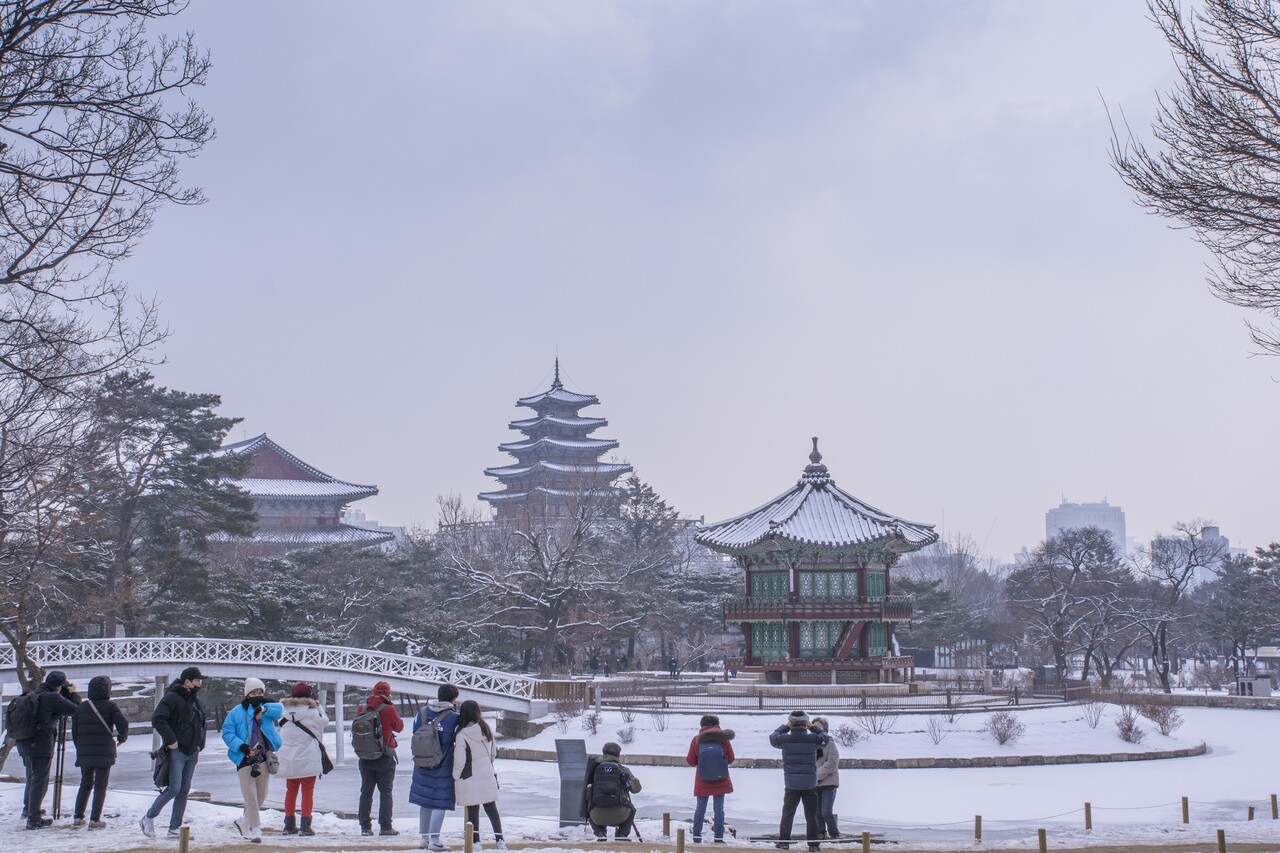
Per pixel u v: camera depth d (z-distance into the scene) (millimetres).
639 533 120375
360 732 24172
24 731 23062
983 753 55094
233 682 73375
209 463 81375
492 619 95250
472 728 21750
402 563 96312
